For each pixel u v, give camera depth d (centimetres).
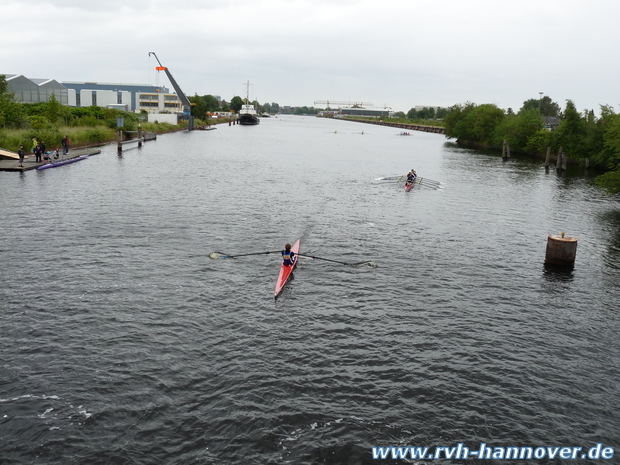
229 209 4309
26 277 2612
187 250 3142
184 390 1747
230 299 2455
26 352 1928
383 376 1869
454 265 3084
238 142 12450
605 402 1772
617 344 2175
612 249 3559
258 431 1574
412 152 11588
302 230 3747
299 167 7700
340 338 2127
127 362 1891
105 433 1547
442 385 1828
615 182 4794
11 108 8094
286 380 1820
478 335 2200
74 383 1761
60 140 8062
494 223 4222
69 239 3259
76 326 2133
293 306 2408
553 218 4503
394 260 3136
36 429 1548
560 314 2445
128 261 2902
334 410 1678
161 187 5219
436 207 4788
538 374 1920
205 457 1475
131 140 10481
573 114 8856
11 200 4275
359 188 5772
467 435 1596
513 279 2884
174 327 2156
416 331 2216
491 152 12125
